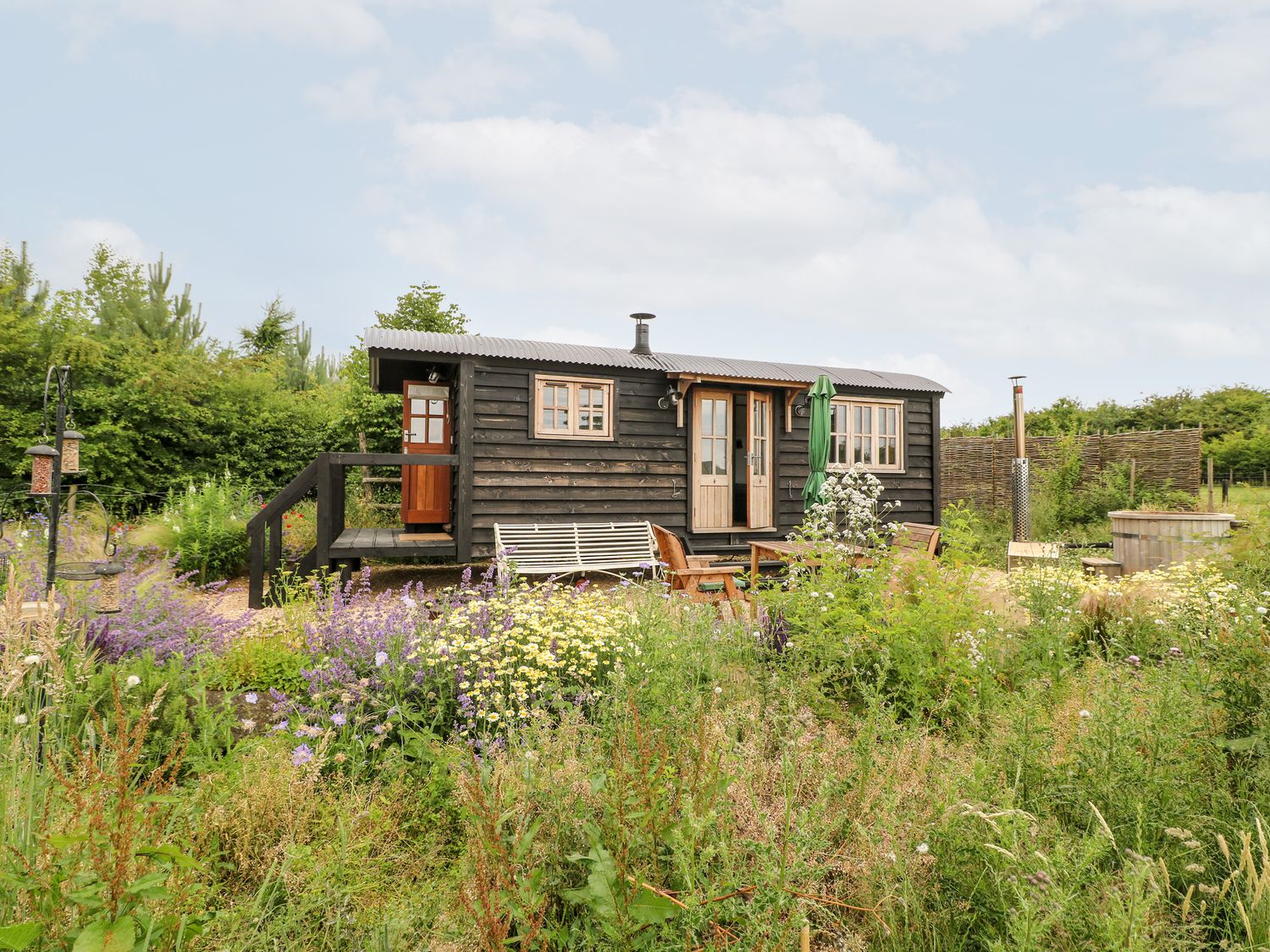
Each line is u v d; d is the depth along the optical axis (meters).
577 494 9.12
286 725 2.76
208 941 1.76
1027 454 14.98
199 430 13.44
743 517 11.86
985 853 1.93
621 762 1.83
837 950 1.94
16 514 8.05
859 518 5.92
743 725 2.95
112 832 1.40
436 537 9.42
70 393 11.95
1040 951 1.56
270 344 20.75
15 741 2.11
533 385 8.90
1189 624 3.74
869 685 3.17
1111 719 2.34
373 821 2.36
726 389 10.12
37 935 1.36
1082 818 2.24
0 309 12.16
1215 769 2.47
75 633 3.41
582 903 1.93
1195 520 7.97
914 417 11.23
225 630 4.41
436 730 3.20
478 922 1.55
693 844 1.71
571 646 3.65
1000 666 4.00
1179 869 1.97
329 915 2.00
